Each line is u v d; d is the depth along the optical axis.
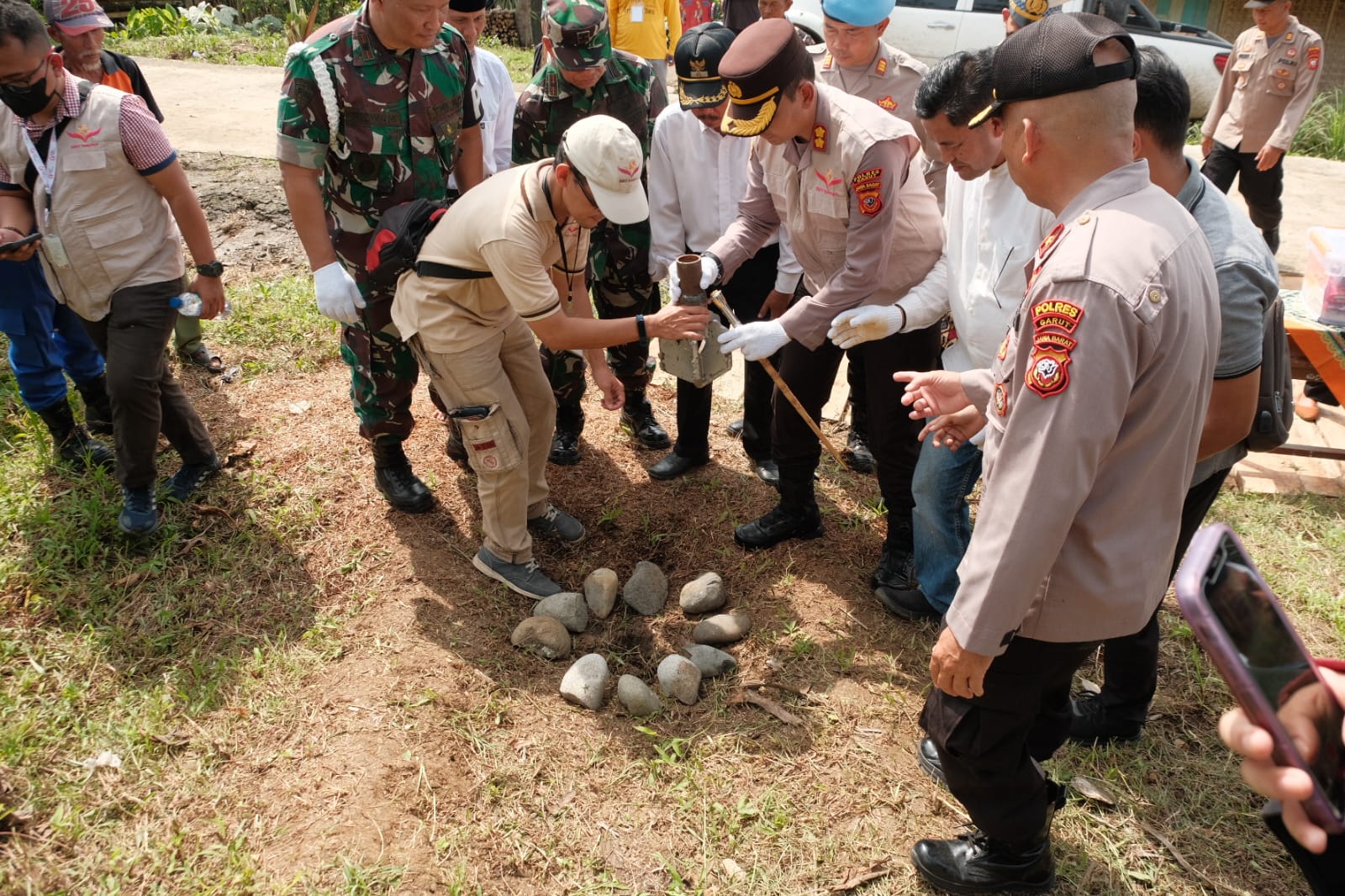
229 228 5.79
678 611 3.50
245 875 2.39
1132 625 1.93
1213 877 2.53
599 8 3.49
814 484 4.11
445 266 3.01
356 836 2.52
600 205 2.72
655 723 2.99
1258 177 6.24
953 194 2.83
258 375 4.64
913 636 3.33
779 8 4.02
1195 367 1.75
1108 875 2.53
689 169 3.72
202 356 4.61
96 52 4.17
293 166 3.17
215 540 3.58
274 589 3.40
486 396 3.18
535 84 3.70
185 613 3.27
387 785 2.68
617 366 4.15
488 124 4.27
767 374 3.97
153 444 3.42
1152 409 1.75
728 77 2.76
